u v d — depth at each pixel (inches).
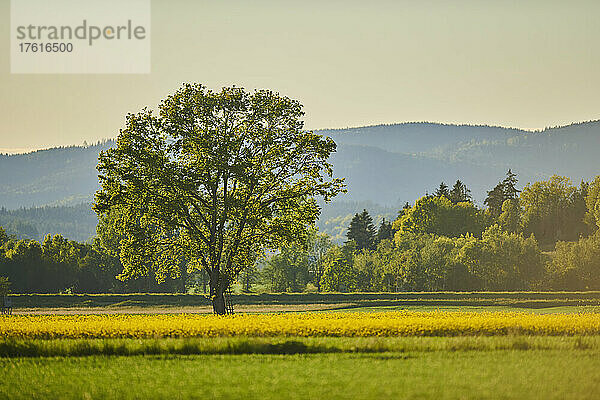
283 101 3550.7
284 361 1947.6
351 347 2070.6
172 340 2121.1
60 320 2881.4
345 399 1534.2
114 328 2329.0
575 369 1793.8
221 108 3484.3
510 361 1902.1
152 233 3474.4
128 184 3316.9
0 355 2076.8
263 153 3479.3
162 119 3459.6
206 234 3508.9
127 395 1616.6
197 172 3353.8
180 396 1593.3
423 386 1636.3
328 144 3516.2
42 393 1657.2
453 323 2400.3
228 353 2062.0
